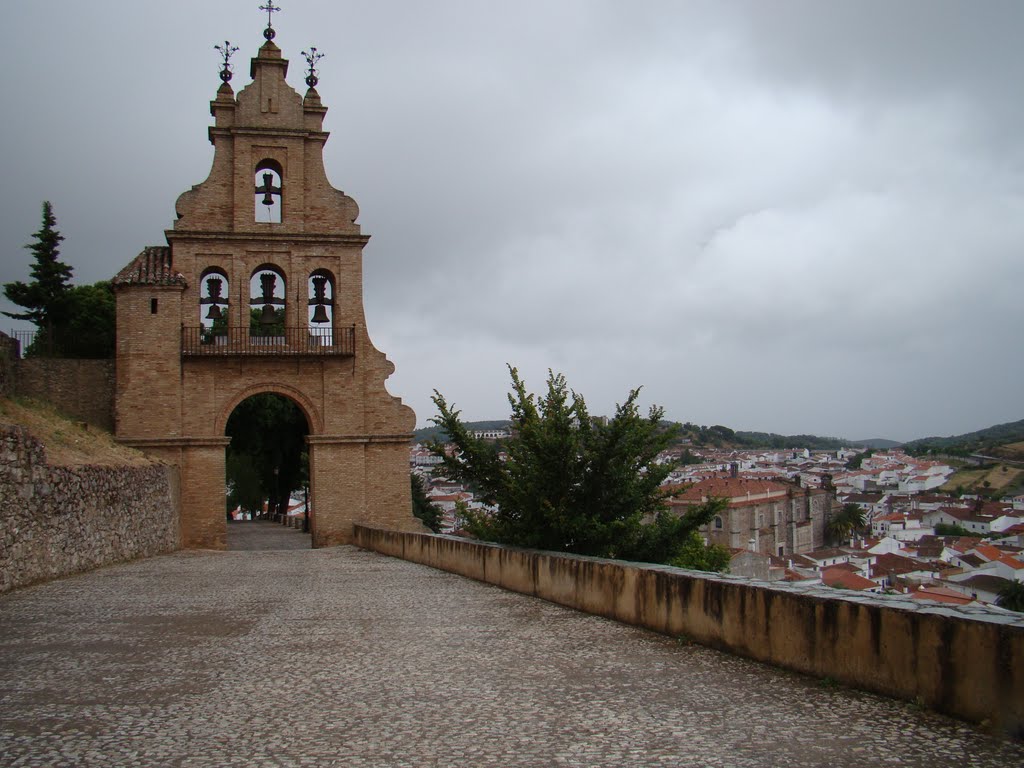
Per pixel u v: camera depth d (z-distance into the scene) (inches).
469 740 292.7
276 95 1519.4
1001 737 279.3
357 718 321.4
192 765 267.6
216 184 1485.0
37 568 756.0
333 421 1478.8
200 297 1457.9
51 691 365.1
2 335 1323.8
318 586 789.9
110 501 973.2
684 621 470.3
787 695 345.1
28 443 740.7
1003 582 3462.1
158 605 643.5
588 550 808.9
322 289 1502.2
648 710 329.1
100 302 2183.8
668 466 855.1
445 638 497.0
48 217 2119.8
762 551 5068.9
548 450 807.7
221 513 1407.5
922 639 314.3
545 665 415.8
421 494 2746.1
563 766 265.9
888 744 278.4
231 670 407.2
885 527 6801.2
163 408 1398.9
